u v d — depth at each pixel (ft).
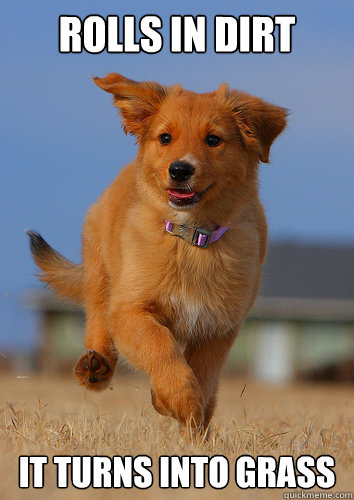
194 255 28.02
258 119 28.48
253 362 117.91
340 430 29.43
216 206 28.02
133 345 26.96
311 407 45.60
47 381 80.74
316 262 134.82
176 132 27.76
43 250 36.55
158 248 27.99
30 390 60.95
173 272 27.99
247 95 29.07
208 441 25.22
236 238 28.60
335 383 114.62
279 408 46.52
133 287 28.02
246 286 28.78
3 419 30.91
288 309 117.70
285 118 29.04
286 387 92.48
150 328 26.78
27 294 114.32
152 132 28.53
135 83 29.45
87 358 30.22
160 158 27.89
